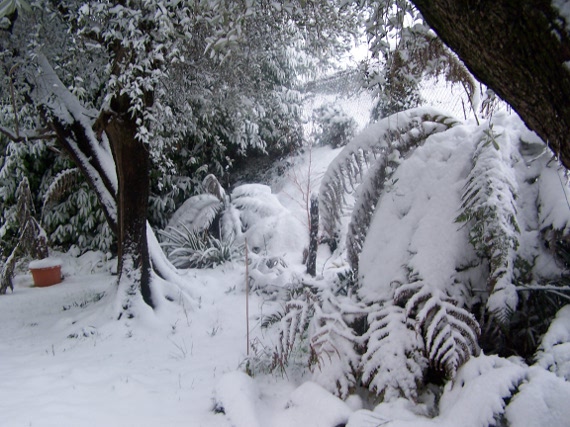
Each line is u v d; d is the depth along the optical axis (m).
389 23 2.27
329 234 4.21
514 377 2.33
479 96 3.42
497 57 1.36
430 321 3.04
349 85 4.70
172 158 9.64
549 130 1.44
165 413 3.16
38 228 8.39
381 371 2.91
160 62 4.72
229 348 4.48
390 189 3.69
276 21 4.13
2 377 3.89
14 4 1.96
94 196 9.36
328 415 2.71
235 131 9.25
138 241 5.51
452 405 2.48
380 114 7.85
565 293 3.00
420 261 3.20
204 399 3.39
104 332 5.06
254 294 6.07
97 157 5.71
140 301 5.41
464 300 3.08
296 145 11.34
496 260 2.88
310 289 4.04
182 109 6.11
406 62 2.64
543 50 1.28
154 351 4.57
